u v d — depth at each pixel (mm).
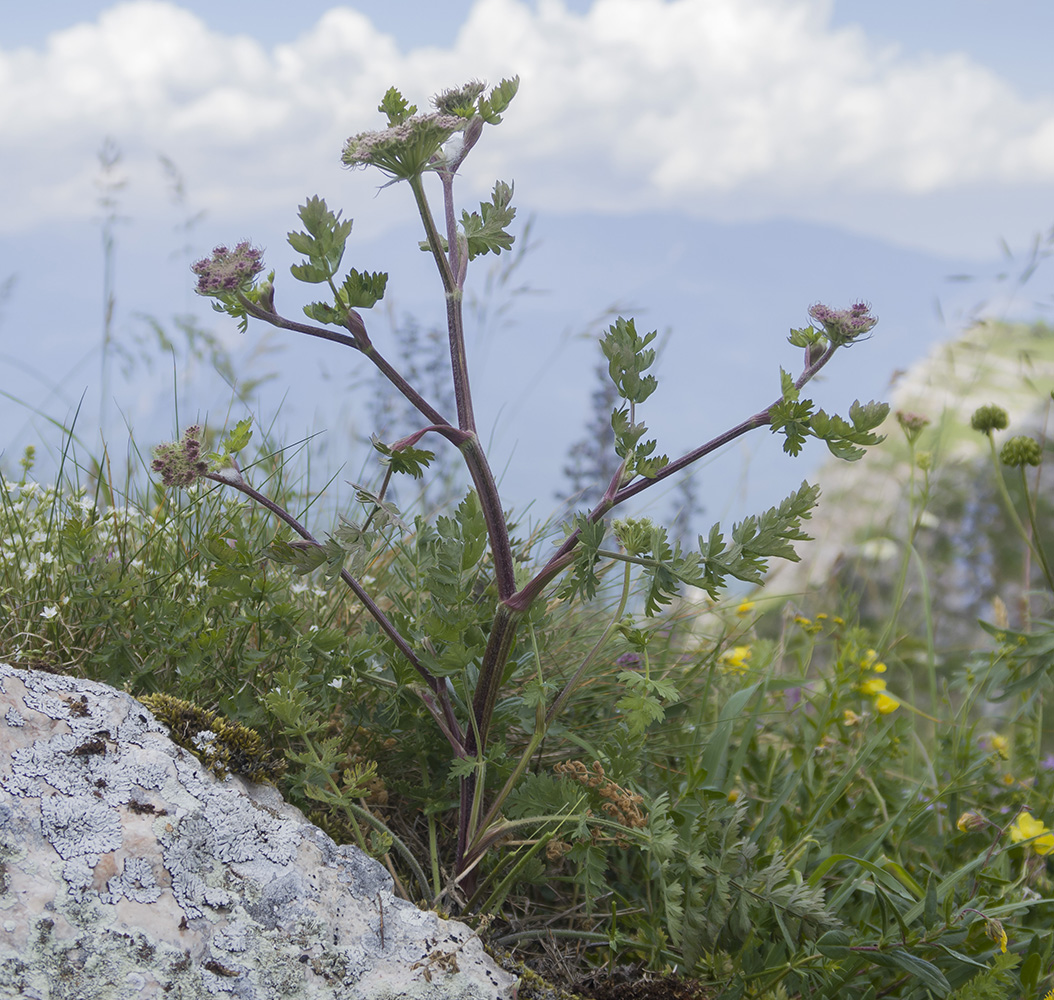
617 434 1721
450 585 1778
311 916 1509
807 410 1626
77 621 2096
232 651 2119
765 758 2686
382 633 2090
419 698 2027
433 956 1530
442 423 1719
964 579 5945
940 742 2939
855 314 1668
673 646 3307
